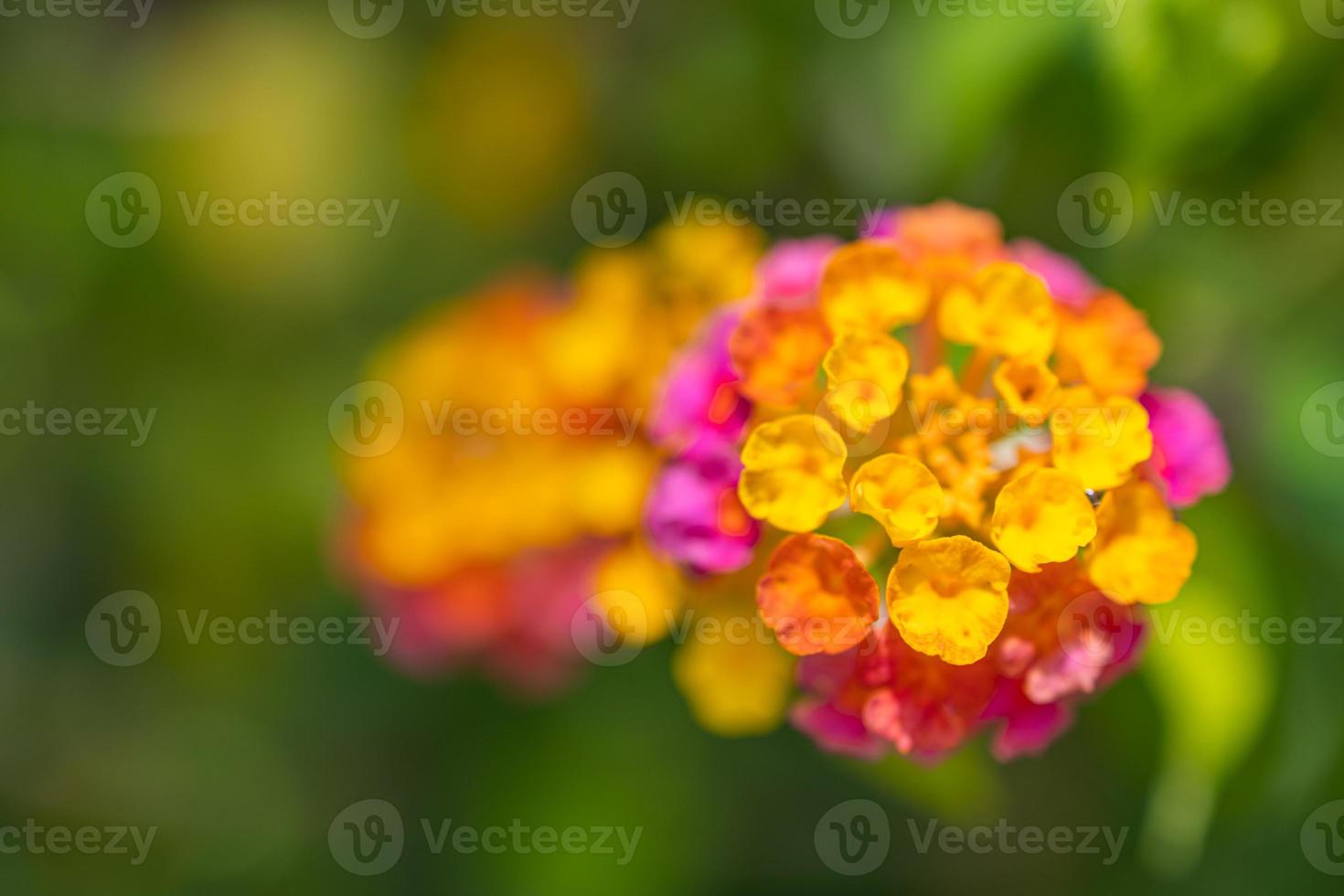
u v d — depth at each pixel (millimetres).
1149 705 225
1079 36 223
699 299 228
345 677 280
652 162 271
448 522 240
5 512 315
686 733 264
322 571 294
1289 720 224
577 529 236
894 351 196
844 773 264
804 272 210
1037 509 193
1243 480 232
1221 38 219
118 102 303
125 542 312
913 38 240
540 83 290
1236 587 225
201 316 302
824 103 256
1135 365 201
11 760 308
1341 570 228
